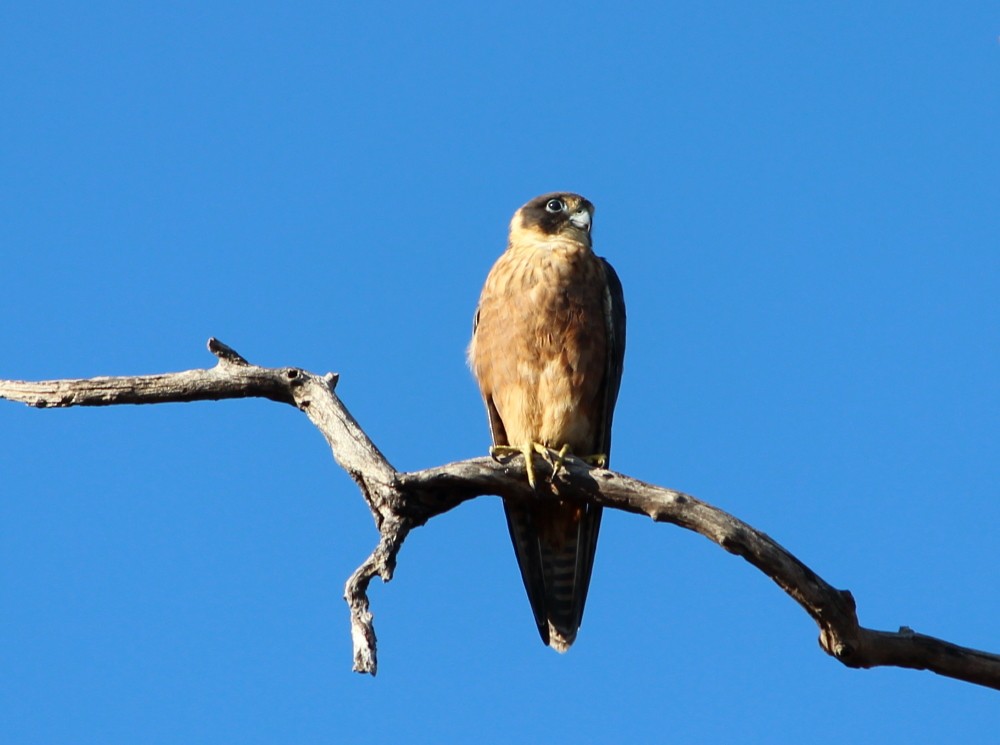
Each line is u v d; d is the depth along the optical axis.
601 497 11.02
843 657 10.05
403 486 10.58
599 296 14.02
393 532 10.56
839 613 9.88
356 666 9.63
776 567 9.93
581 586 13.34
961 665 9.98
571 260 14.04
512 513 13.12
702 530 10.37
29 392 11.35
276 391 11.29
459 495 11.00
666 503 10.49
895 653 10.05
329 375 11.34
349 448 10.80
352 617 10.05
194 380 11.23
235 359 11.30
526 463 11.05
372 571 10.33
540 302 13.74
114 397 11.27
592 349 13.84
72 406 11.40
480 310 14.32
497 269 14.32
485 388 14.35
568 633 13.30
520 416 13.96
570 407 13.79
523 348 13.80
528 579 13.30
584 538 13.14
